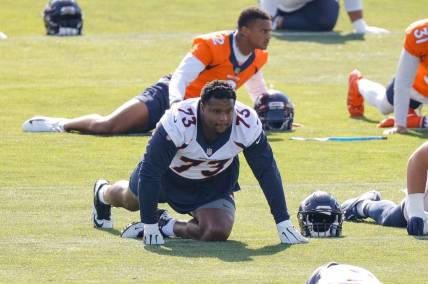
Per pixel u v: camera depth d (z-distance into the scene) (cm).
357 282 1634
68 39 6956
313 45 6919
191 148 2517
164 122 2503
